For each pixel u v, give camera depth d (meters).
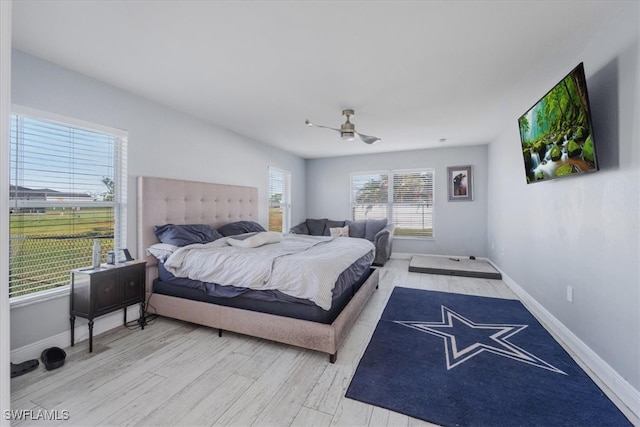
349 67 2.39
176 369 2.02
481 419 1.56
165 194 3.14
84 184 2.56
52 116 2.28
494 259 5.03
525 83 2.70
